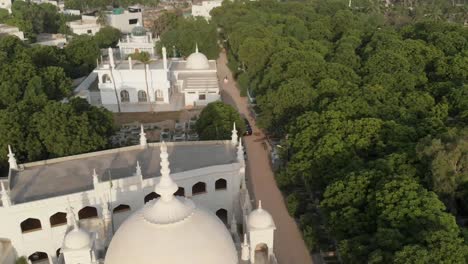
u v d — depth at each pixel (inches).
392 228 1525.6
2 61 3543.3
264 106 3034.0
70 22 6565.0
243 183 2076.8
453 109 2613.2
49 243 1845.5
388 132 2161.7
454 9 6624.0
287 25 5108.3
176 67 3986.2
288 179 2329.0
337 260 1863.9
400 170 1875.0
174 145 2261.3
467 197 1825.8
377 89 2716.5
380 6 6850.4
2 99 3075.8
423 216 1520.7
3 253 1750.7
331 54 3986.2
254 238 1505.9
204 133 2497.5
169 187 1143.0
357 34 4650.6
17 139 2268.7
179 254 1095.0
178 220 1132.5
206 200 2041.1
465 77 3161.9
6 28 5236.2
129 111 3501.5
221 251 1149.7
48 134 2267.5
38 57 3934.5
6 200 1707.7
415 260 1314.0
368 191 1744.6
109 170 2009.1
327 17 5344.5
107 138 2541.8
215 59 5103.3
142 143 2228.1
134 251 1106.7
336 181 1849.2
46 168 2042.3
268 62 3816.4
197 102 3607.3
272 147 2910.9
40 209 1769.2
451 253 1333.7
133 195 1888.5
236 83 4394.7
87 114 2496.3
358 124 2206.0
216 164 2073.1
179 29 5044.3
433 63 3501.5
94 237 1412.4
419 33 4229.8
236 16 5580.7
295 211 2140.7
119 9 6614.2
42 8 6525.6
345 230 1692.9
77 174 1991.9
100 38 5497.1
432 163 1786.4
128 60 3826.3
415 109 2586.1
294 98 2748.5
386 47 3722.9
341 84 2935.5
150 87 3585.1
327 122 2288.4
